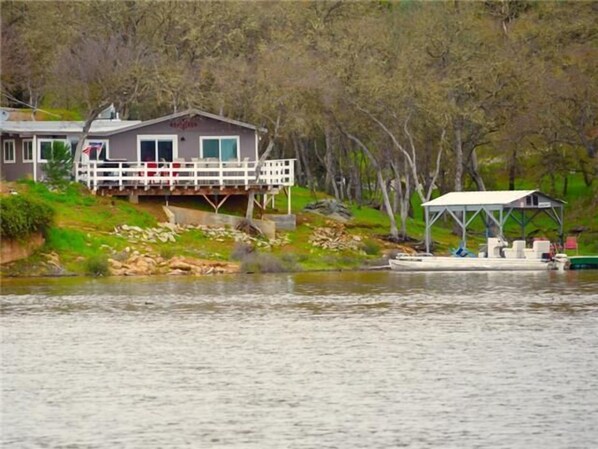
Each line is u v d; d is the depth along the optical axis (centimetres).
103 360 11944
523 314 14838
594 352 12038
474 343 12631
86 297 16938
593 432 9200
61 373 11325
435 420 9544
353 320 14450
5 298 16850
